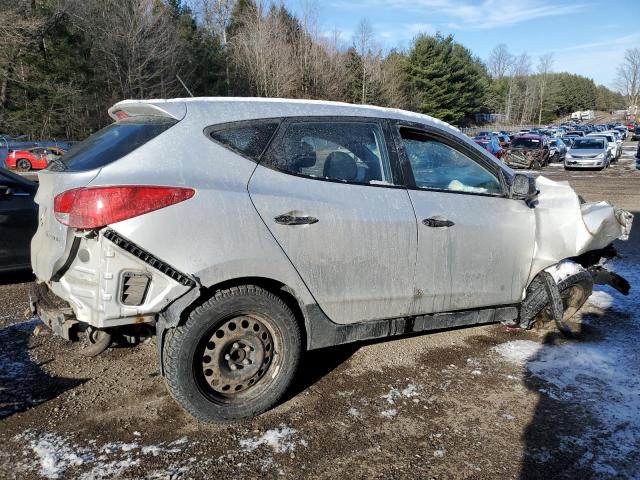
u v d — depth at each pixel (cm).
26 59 3028
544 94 10775
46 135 3256
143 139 286
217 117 301
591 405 330
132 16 3241
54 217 288
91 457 268
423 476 262
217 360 293
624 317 489
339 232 316
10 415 304
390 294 343
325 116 330
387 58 6144
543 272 417
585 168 2481
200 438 288
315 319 320
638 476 264
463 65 6900
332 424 304
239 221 286
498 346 420
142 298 272
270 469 264
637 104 9406
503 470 267
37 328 363
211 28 4878
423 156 367
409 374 369
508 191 396
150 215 267
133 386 342
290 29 4900
